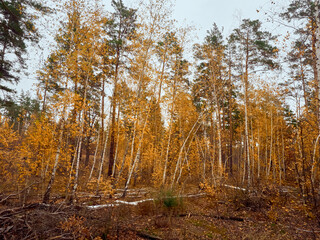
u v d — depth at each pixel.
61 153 8.48
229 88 13.48
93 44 8.45
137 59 10.57
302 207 6.67
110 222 4.84
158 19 10.30
